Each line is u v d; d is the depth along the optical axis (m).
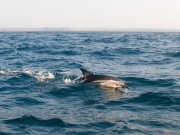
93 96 14.45
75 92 15.30
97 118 10.74
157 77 19.80
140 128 9.62
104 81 16.58
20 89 16.08
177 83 17.62
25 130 9.42
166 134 9.09
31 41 66.88
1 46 49.16
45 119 10.52
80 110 11.86
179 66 25.41
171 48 45.22
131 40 74.88
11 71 22.06
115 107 12.38
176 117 10.84
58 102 13.31
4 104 12.88
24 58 31.88
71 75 20.28
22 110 11.88
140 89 16.16
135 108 12.20
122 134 9.08
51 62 28.38
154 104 12.80
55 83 17.53
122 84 16.39
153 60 29.98
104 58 32.12
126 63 27.84
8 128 9.59
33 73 21.06
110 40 73.75
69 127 9.75
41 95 14.64
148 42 64.88
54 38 86.94
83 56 34.22
